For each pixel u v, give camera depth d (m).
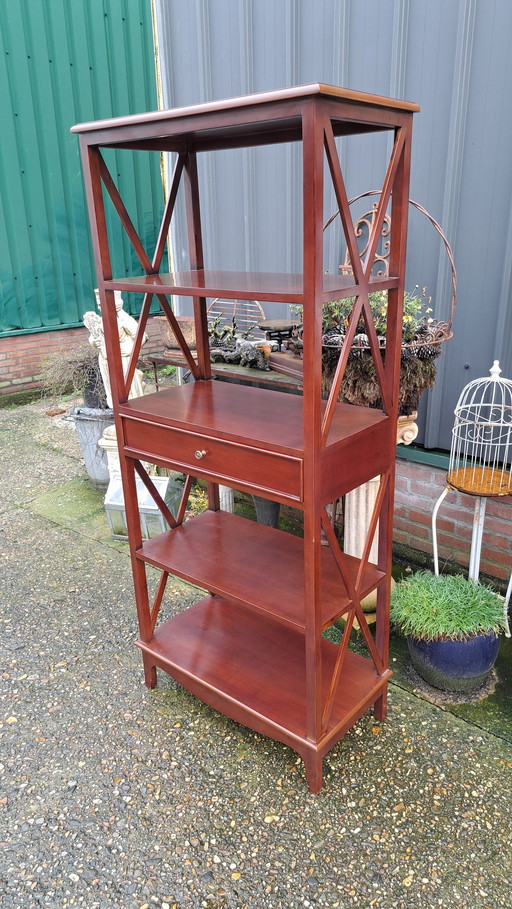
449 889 1.79
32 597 3.15
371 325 1.84
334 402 1.72
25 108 5.51
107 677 2.62
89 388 4.21
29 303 5.95
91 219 2.03
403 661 2.68
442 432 3.09
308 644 1.91
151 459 2.18
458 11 2.59
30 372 6.14
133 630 2.90
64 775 2.18
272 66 3.31
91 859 1.90
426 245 2.96
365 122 1.61
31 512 4.02
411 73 2.81
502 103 2.58
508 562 2.98
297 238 3.47
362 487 2.69
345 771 2.16
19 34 5.34
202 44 3.55
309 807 2.04
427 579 2.62
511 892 1.78
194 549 2.41
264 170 3.49
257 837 1.95
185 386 2.49
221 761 2.22
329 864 1.87
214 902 1.78
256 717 2.14
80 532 3.77
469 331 2.90
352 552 2.82
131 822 2.01
